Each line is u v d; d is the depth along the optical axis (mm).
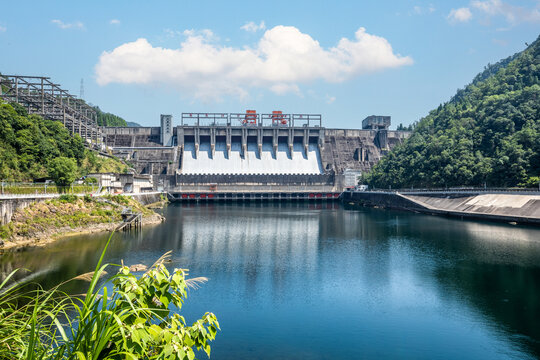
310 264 68062
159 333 11406
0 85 140500
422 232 101750
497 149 159125
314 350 35906
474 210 130500
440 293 51406
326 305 47594
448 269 63000
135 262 65688
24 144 110625
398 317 43750
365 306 47219
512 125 167375
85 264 62031
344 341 37812
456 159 170500
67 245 77062
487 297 49500
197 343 12500
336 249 81500
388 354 35250
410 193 177500
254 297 50312
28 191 88250
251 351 35562
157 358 11125
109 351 11289
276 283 56438
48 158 116625
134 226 104750
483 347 36562
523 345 36875
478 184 157250
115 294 12383
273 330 40219
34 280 52625
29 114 136250
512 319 42688
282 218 140000
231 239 93625
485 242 84500
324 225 119750
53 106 155000
